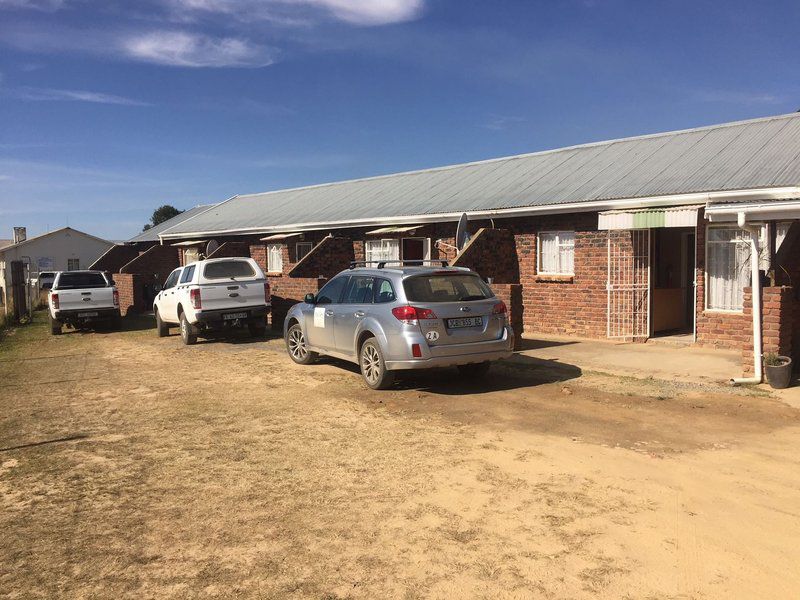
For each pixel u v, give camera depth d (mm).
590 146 17156
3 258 54625
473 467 5297
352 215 19375
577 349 11492
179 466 5523
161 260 26156
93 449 6082
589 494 4633
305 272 17719
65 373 10477
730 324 11227
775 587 3316
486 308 8172
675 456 5430
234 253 23312
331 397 8062
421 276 8156
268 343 13578
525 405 7395
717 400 7324
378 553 3811
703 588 3320
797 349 8445
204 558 3811
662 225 11312
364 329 8422
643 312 12539
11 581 3584
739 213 7730
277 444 6102
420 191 19266
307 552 3850
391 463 5461
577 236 13414
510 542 3900
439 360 7801
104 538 4121
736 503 4410
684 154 13477
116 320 18000
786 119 13336
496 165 19188
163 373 10203
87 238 57500
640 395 7707
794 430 6109
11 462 5738
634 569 3527
